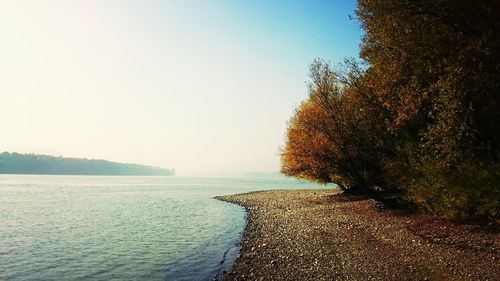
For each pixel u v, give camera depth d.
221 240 29.09
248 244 25.12
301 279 15.65
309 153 39.00
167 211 54.22
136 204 67.31
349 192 51.03
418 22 20.77
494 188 19.23
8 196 86.25
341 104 33.66
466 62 18.73
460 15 19.58
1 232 35.91
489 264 15.21
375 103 30.64
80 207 61.72
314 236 25.03
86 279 19.47
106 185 157.25
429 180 23.58
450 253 17.30
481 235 19.20
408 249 18.95
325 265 17.50
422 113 24.55
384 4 21.36
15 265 22.64
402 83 23.64
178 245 28.05
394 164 28.59
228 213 49.38
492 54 18.56
